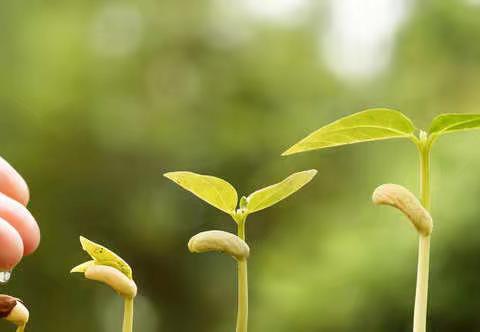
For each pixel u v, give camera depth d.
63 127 5.56
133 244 5.62
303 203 5.25
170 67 6.04
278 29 6.23
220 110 5.87
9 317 0.34
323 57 6.15
